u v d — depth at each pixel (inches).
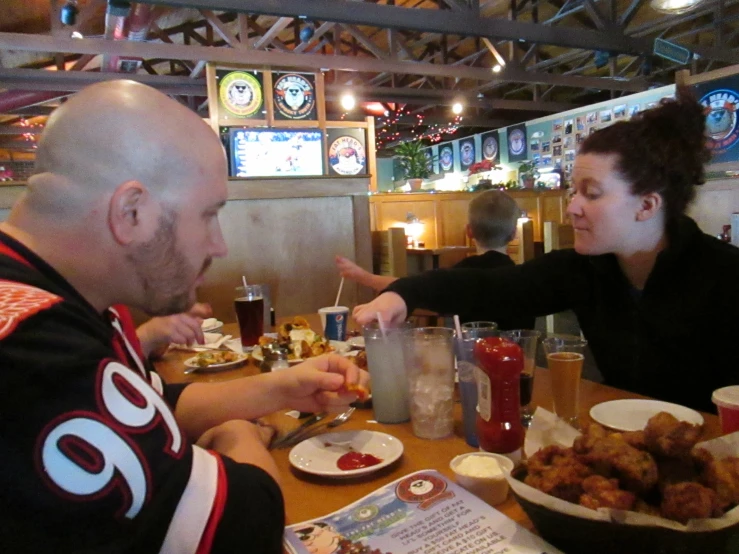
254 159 217.6
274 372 44.2
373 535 28.8
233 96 213.6
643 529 24.0
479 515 29.9
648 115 54.9
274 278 119.0
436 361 41.2
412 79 345.7
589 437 29.0
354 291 126.0
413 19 192.7
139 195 26.2
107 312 34.5
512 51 250.4
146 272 27.7
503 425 36.4
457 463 34.1
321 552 27.7
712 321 53.8
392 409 45.0
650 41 235.0
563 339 47.8
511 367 35.8
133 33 207.6
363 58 226.5
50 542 20.8
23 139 360.2
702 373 55.7
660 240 55.9
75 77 246.5
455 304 62.5
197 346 74.9
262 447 37.2
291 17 180.5
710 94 145.9
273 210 118.0
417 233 215.5
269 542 26.1
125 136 26.0
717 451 29.6
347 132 263.9
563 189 250.7
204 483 24.5
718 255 53.4
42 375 21.0
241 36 207.5
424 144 441.1
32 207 26.6
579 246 58.1
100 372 22.5
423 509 30.8
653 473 26.1
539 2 242.5
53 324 22.8
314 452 39.4
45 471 20.6
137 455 22.3
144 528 22.2
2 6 184.1
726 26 267.7
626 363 60.2
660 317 55.6
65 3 182.2
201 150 28.4
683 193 54.2
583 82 263.0
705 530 23.5
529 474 29.1
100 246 26.5
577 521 25.1
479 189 253.3
